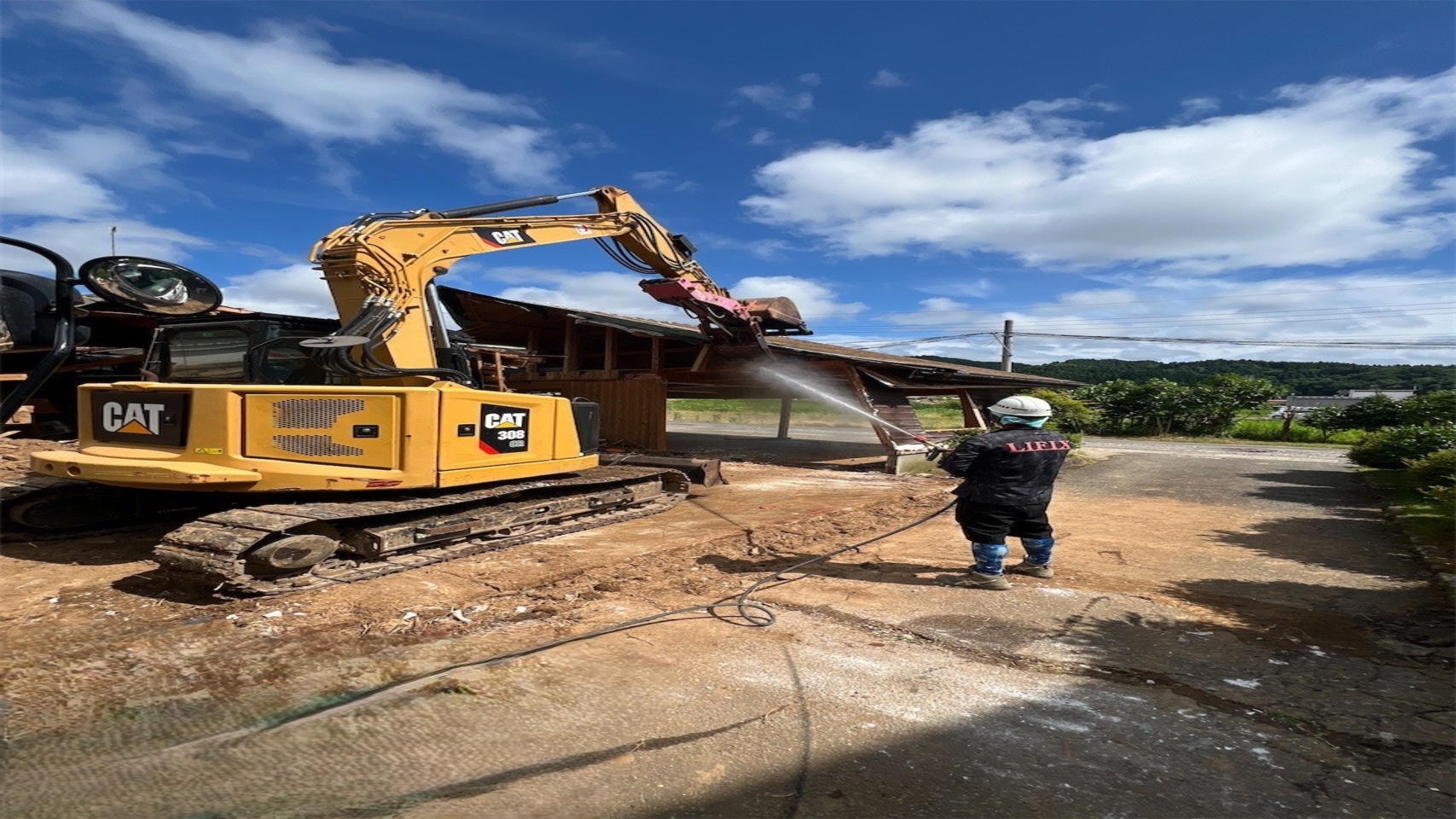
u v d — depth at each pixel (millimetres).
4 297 8594
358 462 5797
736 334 11188
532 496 7406
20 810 2592
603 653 4137
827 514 8695
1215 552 6738
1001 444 5387
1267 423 27141
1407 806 2719
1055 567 6141
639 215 9344
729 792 2764
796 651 4199
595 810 2635
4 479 7211
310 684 3689
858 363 12578
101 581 5465
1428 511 8047
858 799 2723
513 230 7777
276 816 2578
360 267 6328
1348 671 3949
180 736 3145
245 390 5723
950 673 3896
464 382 6895
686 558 6422
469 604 5047
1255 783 2867
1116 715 3428
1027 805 2699
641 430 15156
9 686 3633
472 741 3131
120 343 12461
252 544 4930
